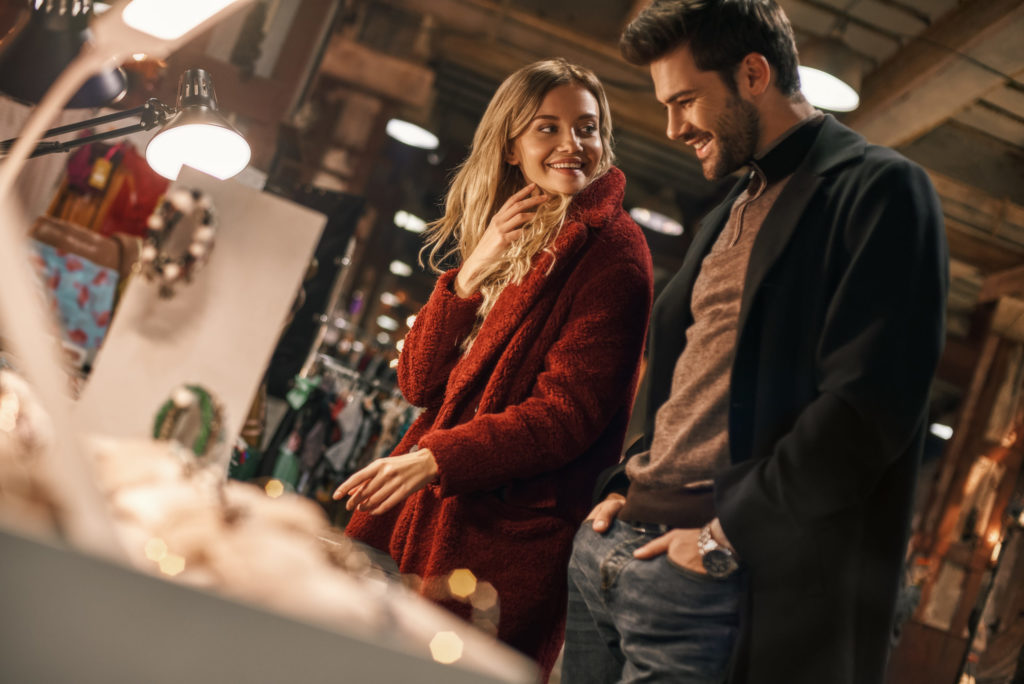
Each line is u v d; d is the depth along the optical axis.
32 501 0.36
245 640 0.31
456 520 1.43
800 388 1.17
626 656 1.27
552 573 1.43
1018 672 3.93
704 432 1.24
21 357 0.35
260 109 5.15
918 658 6.04
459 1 7.20
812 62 4.86
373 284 12.21
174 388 0.59
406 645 0.37
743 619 1.09
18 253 0.35
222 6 0.51
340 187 7.41
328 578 0.42
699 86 1.28
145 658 0.30
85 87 1.98
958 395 10.21
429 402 1.62
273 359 4.46
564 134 1.60
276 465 4.41
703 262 1.37
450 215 1.82
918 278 1.10
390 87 7.28
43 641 0.29
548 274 1.50
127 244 2.92
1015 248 7.79
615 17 6.98
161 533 0.40
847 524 1.09
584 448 1.43
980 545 7.77
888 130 6.30
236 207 0.62
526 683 0.41
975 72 5.47
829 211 1.21
